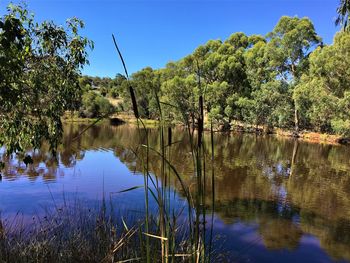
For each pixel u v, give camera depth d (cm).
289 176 1308
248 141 2756
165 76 5088
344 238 670
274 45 3706
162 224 183
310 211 848
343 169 1531
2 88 368
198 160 185
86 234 443
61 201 820
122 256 331
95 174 1180
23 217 673
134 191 917
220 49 4481
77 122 4538
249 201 919
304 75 3047
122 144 2120
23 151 447
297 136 3291
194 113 193
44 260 360
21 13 428
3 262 340
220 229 672
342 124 2477
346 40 2444
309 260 565
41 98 470
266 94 3412
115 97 6700
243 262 519
